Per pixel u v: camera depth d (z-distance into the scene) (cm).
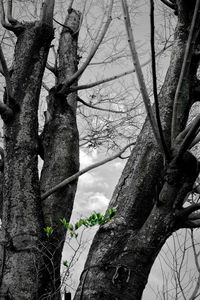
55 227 525
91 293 363
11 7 557
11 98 493
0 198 524
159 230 361
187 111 395
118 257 369
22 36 544
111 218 395
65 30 705
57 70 679
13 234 455
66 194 554
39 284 454
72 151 582
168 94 418
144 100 314
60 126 588
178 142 347
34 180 482
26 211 465
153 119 323
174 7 450
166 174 349
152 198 393
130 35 299
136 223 386
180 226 363
